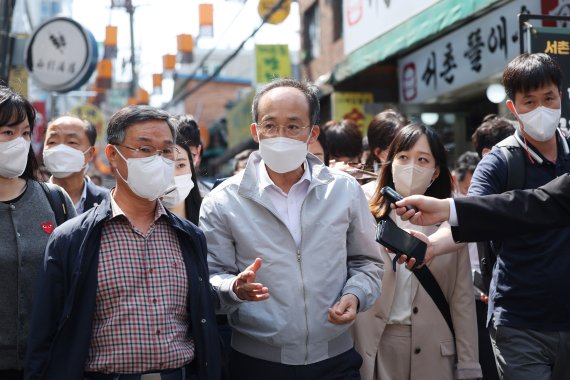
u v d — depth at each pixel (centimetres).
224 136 2170
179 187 393
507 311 330
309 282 301
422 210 277
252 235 305
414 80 944
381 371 356
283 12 1070
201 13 1110
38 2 1955
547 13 649
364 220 322
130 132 280
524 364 325
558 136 342
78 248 272
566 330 321
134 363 266
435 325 359
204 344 282
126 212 287
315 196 311
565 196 271
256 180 310
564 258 319
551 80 325
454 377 366
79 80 1054
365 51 924
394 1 865
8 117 312
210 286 292
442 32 779
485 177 338
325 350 305
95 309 270
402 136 368
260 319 299
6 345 310
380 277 322
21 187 332
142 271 275
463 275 362
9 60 991
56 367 266
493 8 730
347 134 495
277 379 300
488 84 805
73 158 451
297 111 300
